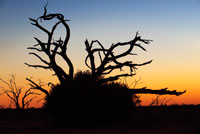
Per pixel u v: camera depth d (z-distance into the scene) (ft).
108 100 73.77
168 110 99.55
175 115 86.99
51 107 75.36
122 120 74.33
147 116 83.51
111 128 66.69
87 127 70.74
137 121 76.13
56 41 79.82
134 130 62.03
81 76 77.25
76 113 73.41
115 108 73.82
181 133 56.24
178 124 71.77
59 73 77.10
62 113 74.13
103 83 76.74
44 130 64.69
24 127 72.18
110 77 77.15
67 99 74.13
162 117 82.48
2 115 114.73
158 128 65.00
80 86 75.05
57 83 77.20
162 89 82.23
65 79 77.51
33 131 62.54
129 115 75.41
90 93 74.02
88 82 75.72
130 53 78.84
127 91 76.84
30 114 112.88
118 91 75.31
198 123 72.84
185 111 98.43
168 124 71.97
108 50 78.18
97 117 73.26
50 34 79.00
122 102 74.54
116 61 78.69
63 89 75.31
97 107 73.36
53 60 77.77
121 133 56.90
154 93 81.51
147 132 58.13
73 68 77.97
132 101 76.59
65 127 71.82
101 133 57.26
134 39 78.54
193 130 59.93
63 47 77.92
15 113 120.88
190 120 78.23
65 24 78.48
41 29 79.61
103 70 77.71
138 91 79.15
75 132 59.47
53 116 75.36
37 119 96.37
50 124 77.82
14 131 63.00
